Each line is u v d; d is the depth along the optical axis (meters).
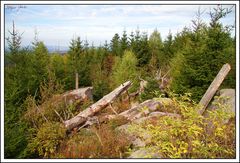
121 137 7.81
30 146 7.95
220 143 6.18
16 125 7.88
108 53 25.14
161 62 20.58
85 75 19.61
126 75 17.28
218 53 10.38
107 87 16.66
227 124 6.60
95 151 7.34
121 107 12.72
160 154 5.99
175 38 21.30
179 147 5.96
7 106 7.98
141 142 7.30
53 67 16.83
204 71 10.32
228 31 10.68
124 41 24.56
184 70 11.17
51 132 8.45
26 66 14.52
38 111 9.60
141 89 14.08
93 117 9.66
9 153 7.07
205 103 8.32
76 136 8.66
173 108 7.91
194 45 11.27
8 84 9.97
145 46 22.67
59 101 10.98
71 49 19.53
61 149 8.19
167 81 14.96
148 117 8.47
